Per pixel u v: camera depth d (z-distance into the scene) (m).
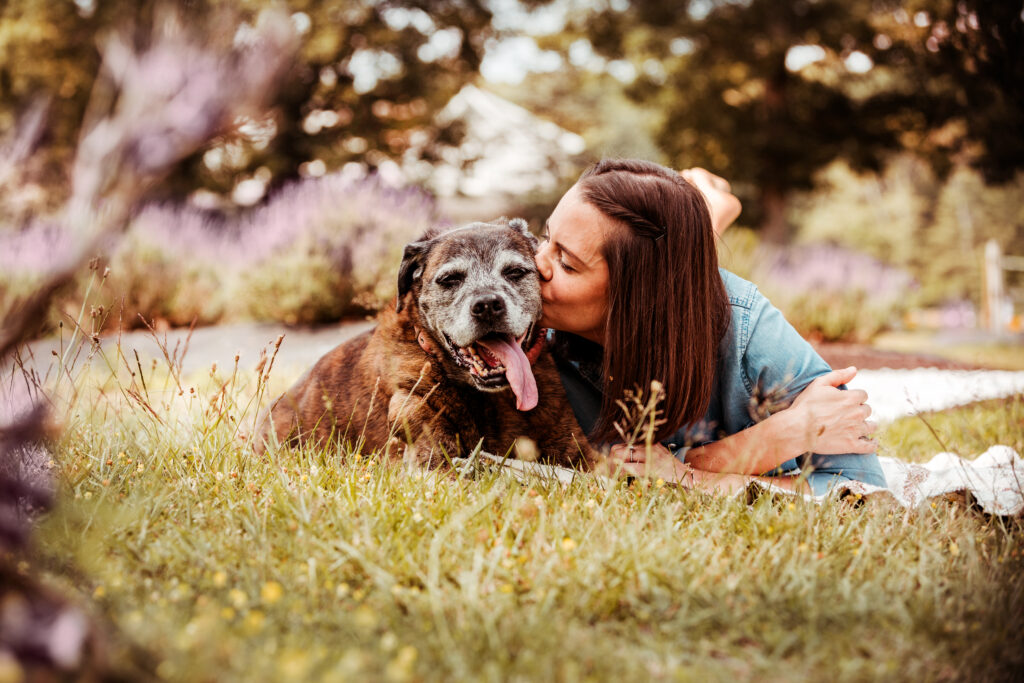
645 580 2.08
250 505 2.58
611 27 22.47
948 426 5.26
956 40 13.12
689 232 3.20
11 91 18.67
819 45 21.47
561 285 3.35
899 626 1.97
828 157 22.47
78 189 1.11
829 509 2.76
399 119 22.77
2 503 1.69
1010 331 18.45
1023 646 1.91
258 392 3.51
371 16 21.03
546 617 1.93
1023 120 17.70
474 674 1.70
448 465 3.50
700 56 21.84
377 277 10.19
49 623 1.28
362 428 3.81
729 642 1.89
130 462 3.05
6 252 4.96
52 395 3.26
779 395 3.33
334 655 1.68
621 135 26.47
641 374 3.24
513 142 26.62
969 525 2.77
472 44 22.69
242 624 1.77
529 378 3.39
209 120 1.04
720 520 2.62
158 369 6.75
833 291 13.14
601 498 2.88
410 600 1.99
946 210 44.12
